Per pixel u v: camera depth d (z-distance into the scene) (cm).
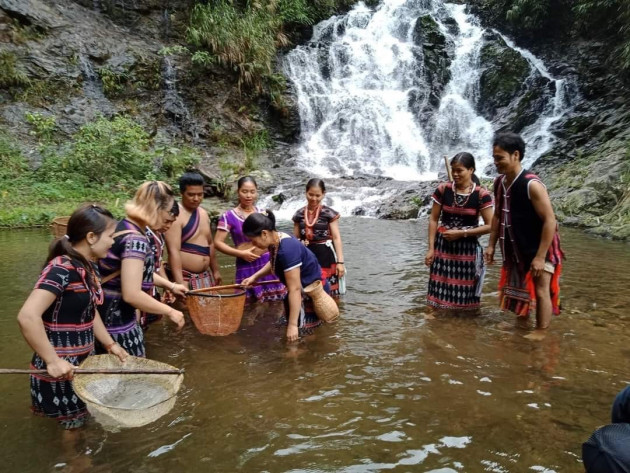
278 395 292
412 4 1836
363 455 234
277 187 1229
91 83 1308
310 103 1567
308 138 1549
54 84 1252
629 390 168
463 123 1549
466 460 229
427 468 224
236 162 1342
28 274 564
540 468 223
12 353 354
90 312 252
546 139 1345
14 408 277
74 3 1405
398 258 662
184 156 1238
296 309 366
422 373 318
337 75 1694
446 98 1597
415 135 1546
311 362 336
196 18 1506
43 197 1016
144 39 1466
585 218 896
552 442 242
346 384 304
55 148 1146
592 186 964
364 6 1895
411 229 891
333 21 1820
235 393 294
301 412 273
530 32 1653
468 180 416
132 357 269
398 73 1669
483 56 1611
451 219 428
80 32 1348
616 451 162
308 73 1652
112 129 1175
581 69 1465
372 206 1081
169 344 368
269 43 1559
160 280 358
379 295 495
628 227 784
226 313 363
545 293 380
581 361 332
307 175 1331
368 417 267
